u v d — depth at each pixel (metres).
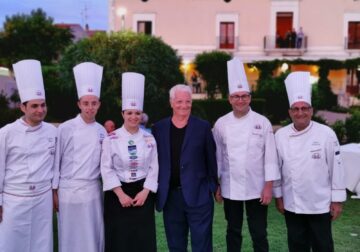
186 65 23.84
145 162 3.40
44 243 3.30
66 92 15.82
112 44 15.27
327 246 3.27
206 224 3.50
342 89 24.56
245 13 24.48
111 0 24.58
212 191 3.55
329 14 24.25
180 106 3.46
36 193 3.24
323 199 3.25
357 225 5.13
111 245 3.38
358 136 9.09
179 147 3.49
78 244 3.39
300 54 24.36
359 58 23.48
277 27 24.80
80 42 15.85
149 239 3.38
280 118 17.42
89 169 3.40
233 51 24.55
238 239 3.66
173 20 24.52
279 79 17.86
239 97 3.54
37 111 3.23
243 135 3.54
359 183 6.46
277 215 5.45
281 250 4.30
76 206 3.37
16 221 3.20
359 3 24.08
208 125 3.56
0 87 14.39
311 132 3.28
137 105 3.42
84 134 3.43
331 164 3.25
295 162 3.29
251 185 3.54
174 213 3.52
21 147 3.21
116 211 3.37
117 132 3.43
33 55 32.78
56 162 3.39
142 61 15.17
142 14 24.53
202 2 24.44
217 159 3.68
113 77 14.97
